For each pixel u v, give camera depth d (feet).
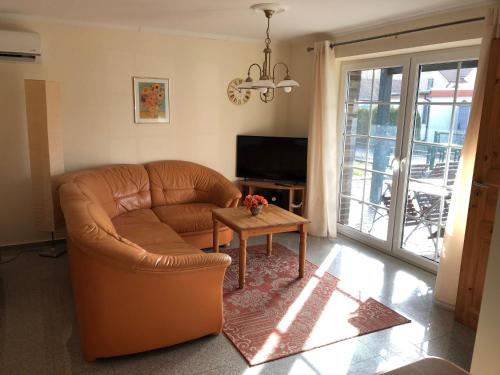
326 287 11.44
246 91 16.89
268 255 13.75
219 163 16.94
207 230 13.80
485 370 7.05
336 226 15.94
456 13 10.71
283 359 8.23
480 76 9.39
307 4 10.87
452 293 10.27
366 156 14.88
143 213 13.78
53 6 11.62
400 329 9.43
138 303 7.82
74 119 14.10
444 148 12.10
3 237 13.74
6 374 7.59
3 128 13.14
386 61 13.61
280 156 16.52
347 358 8.31
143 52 14.75
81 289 7.59
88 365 7.89
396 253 13.84
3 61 12.58
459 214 10.00
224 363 8.07
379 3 10.62
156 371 7.77
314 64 15.12
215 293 8.55
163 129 15.61
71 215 8.29
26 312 9.80
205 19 13.03
